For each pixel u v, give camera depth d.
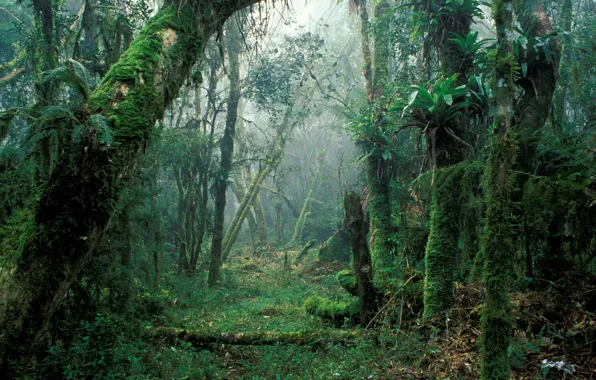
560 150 5.48
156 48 4.52
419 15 6.93
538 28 6.28
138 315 6.46
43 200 3.82
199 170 13.95
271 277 15.68
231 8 5.27
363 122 9.88
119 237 6.16
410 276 6.24
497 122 2.98
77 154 3.87
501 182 2.93
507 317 2.85
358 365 4.59
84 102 4.09
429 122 5.86
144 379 4.40
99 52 7.71
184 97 13.46
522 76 5.84
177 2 4.84
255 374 4.73
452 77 5.58
